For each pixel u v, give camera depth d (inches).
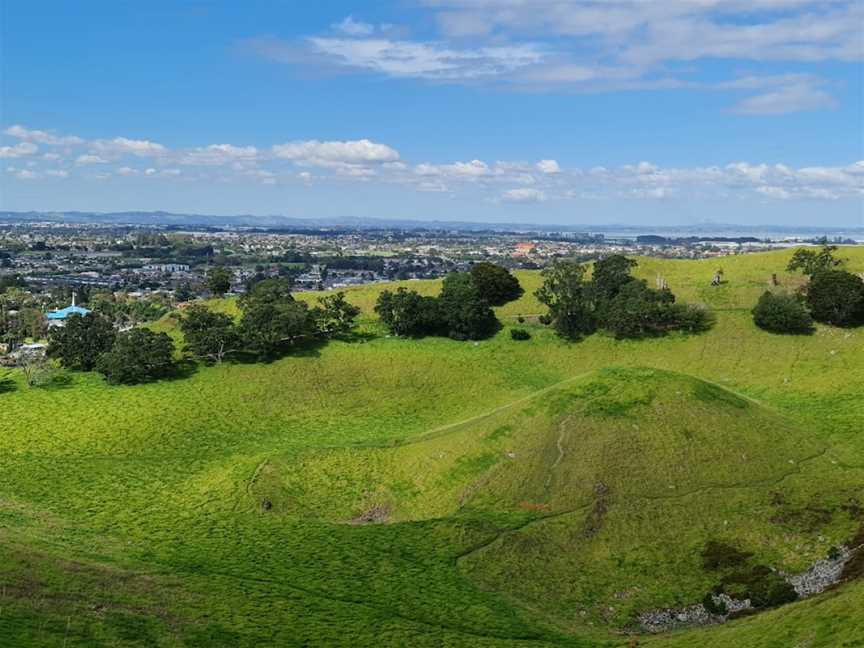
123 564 3043.8
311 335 6486.2
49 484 4106.8
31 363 6230.3
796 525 3297.2
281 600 2797.7
